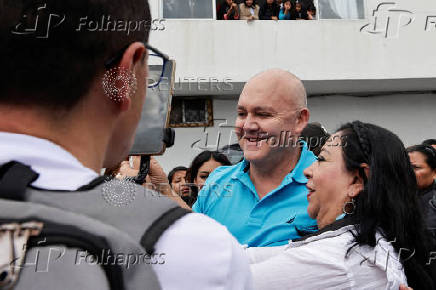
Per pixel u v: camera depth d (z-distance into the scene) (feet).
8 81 1.70
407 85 25.13
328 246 3.80
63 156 1.71
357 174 4.17
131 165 3.92
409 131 26.03
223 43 23.73
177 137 24.48
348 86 25.04
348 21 24.17
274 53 23.89
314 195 4.41
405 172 4.10
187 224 1.75
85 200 1.65
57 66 1.72
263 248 4.65
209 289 1.69
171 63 3.15
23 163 1.65
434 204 7.29
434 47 24.17
